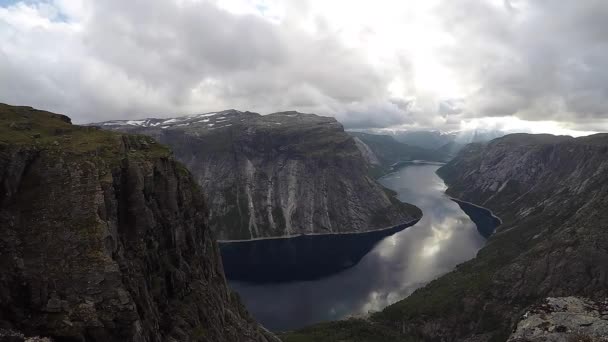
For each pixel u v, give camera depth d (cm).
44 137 6178
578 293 17112
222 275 9212
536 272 19025
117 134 7019
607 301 6794
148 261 6181
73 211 5156
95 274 4775
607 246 18200
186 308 6662
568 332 5975
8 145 5319
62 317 4484
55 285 4641
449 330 17375
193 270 7625
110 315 4666
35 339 4238
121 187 6159
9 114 7012
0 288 4447
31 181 5303
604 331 5812
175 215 7412
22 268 4631
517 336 6381
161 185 7231
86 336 4494
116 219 5650
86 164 5672
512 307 17638
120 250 5469
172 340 5822
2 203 4988
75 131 6950
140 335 4841
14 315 4406
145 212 6328
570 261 18538
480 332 16862
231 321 8144
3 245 4706
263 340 9200
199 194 8694
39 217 5025
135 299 5234
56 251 4834
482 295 18938
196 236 8288
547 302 6969
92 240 4969
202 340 6341
